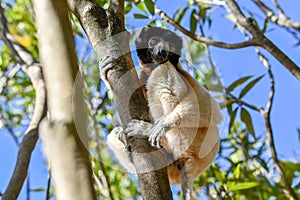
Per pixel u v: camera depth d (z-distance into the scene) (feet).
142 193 16.25
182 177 22.75
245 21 23.62
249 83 28.02
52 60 8.81
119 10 18.78
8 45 29.14
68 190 7.98
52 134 8.36
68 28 8.95
